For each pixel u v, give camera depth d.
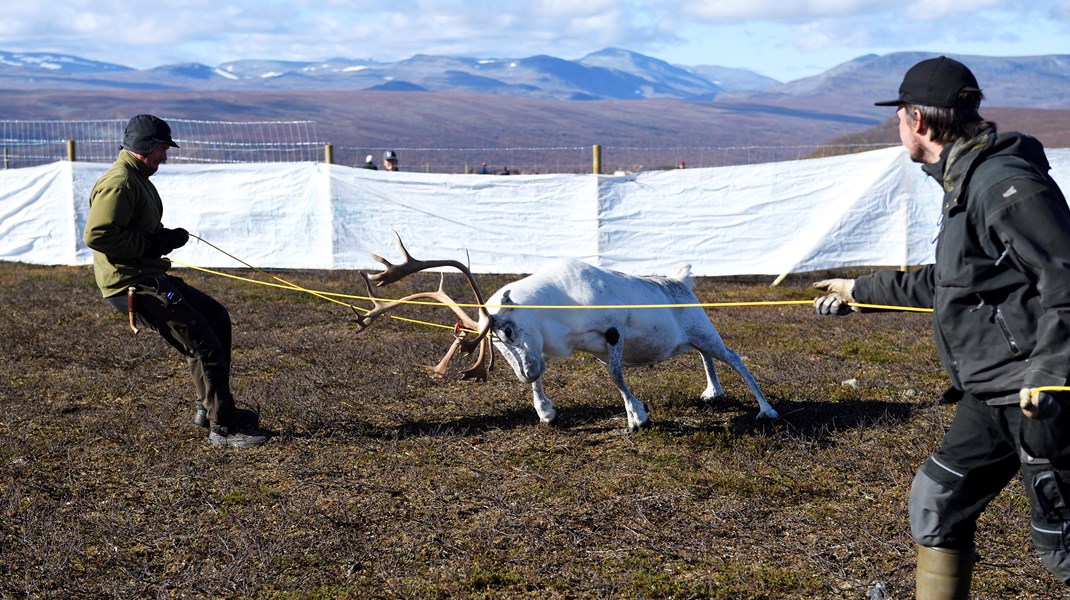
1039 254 2.77
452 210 14.06
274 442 6.45
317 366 8.55
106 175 5.87
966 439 3.25
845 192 13.20
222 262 14.65
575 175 13.71
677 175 13.53
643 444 6.38
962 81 3.07
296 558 4.67
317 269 14.62
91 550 4.78
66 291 12.41
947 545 3.38
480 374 6.39
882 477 5.68
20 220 15.20
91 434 6.56
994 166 2.93
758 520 5.07
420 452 6.25
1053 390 2.76
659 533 4.93
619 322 6.59
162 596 4.23
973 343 3.06
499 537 4.91
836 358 8.92
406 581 4.45
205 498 5.45
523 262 14.03
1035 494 3.03
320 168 14.26
